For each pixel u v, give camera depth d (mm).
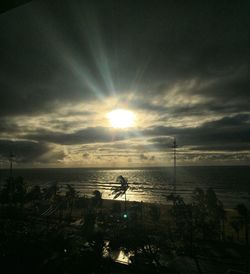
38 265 22641
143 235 36156
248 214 51188
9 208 81125
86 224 47656
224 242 49844
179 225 52281
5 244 25547
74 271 24062
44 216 74312
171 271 33312
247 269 35281
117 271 32281
